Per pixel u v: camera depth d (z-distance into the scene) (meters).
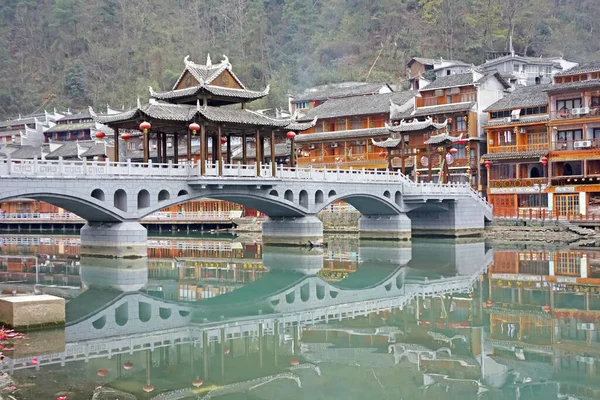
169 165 62.56
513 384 27.05
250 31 173.50
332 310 41.41
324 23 177.88
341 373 28.41
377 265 62.00
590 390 26.39
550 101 89.19
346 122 111.81
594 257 64.88
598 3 160.25
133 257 60.16
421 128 82.44
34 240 91.44
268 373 28.27
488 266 60.19
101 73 183.25
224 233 100.56
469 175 99.31
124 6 194.25
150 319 38.84
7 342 30.64
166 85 164.50
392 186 80.75
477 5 164.62
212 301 45.00
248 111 69.62
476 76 102.69
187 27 184.88
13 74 189.62
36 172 53.09
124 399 24.06
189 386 26.14
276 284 52.09
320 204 75.12
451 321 37.78
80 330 35.06
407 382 27.31
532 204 90.62
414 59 144.75
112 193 58.62
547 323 36.97
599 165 87.69
